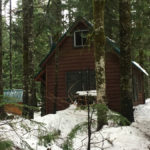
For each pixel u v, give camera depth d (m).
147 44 19.36
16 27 14.91
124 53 9.77
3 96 2.82
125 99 9.47
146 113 13.60
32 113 10.69
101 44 9.20
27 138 5.75
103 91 8.91
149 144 6.61
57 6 14.27
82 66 15.84
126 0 9.98
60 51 16.53
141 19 14.17
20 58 26.08
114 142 6.75
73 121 10.20
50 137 3.45
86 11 15.77
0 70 12.36
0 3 13.02
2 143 2.33
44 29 14.77
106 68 15.23
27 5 12.19
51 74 16.75
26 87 11.66
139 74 21.41
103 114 3.70
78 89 15.46
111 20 14.16
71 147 3.64
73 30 16.23
